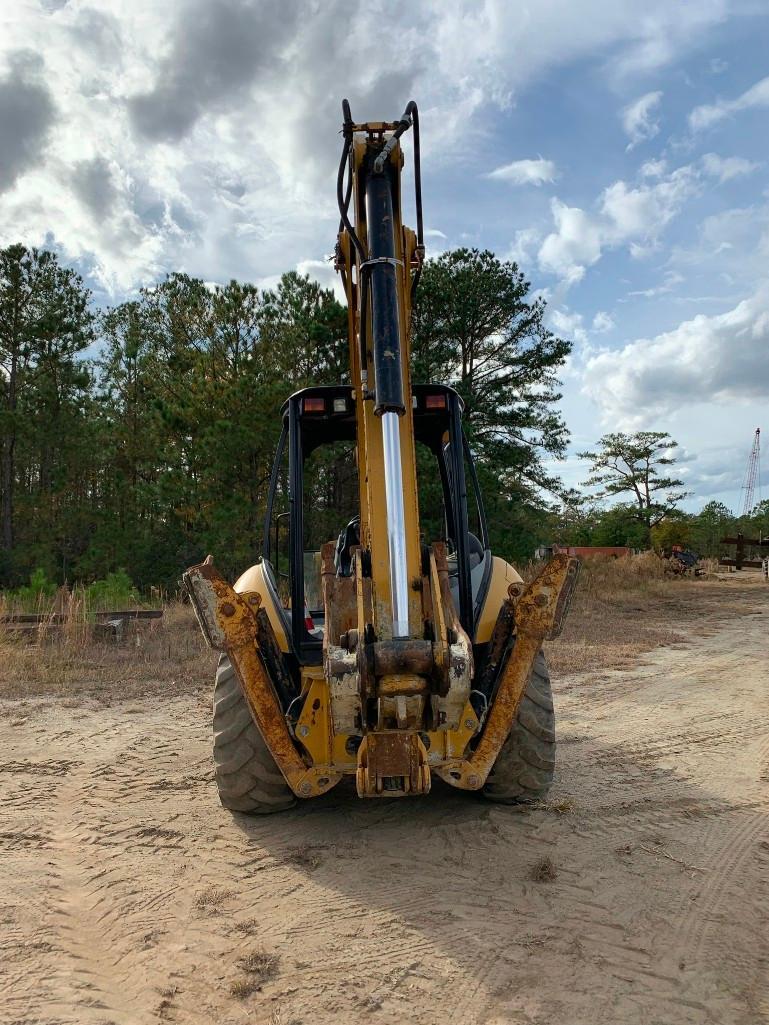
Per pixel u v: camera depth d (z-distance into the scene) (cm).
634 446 6116
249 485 1784
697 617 1503
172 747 559
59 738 586
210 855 365
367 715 309
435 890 324
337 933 290
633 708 687
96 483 2898
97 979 263
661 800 436
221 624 364
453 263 2361
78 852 371
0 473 2659
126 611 1269
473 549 470
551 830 389
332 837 383
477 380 2505
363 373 355
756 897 317
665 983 256
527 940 283
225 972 265
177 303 2623
